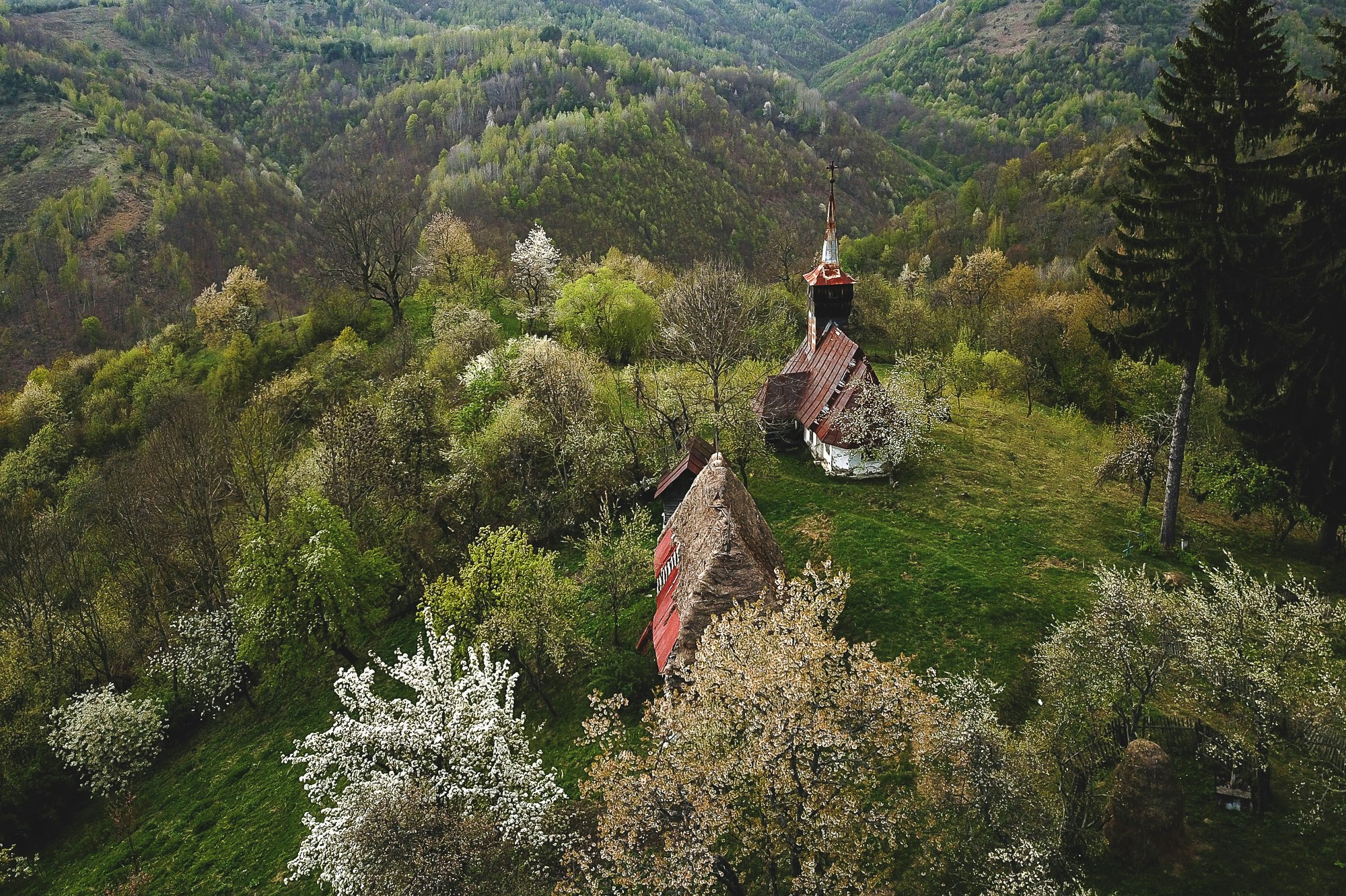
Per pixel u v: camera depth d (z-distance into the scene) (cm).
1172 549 4328
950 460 5756
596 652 4162
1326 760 2512
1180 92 3628
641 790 2319
